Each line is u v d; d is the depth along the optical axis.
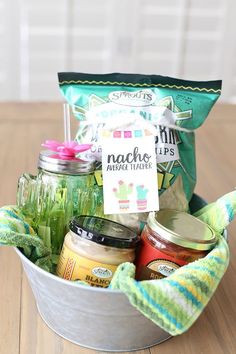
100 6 2.20
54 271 0.58
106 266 0.52
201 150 1.11
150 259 0.54
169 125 0.63
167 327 0.48
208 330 0.57
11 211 0.57
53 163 0.57
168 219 0.56
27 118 1.25
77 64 2.30
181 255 0.53
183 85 0.64
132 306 0.48
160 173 0.62
